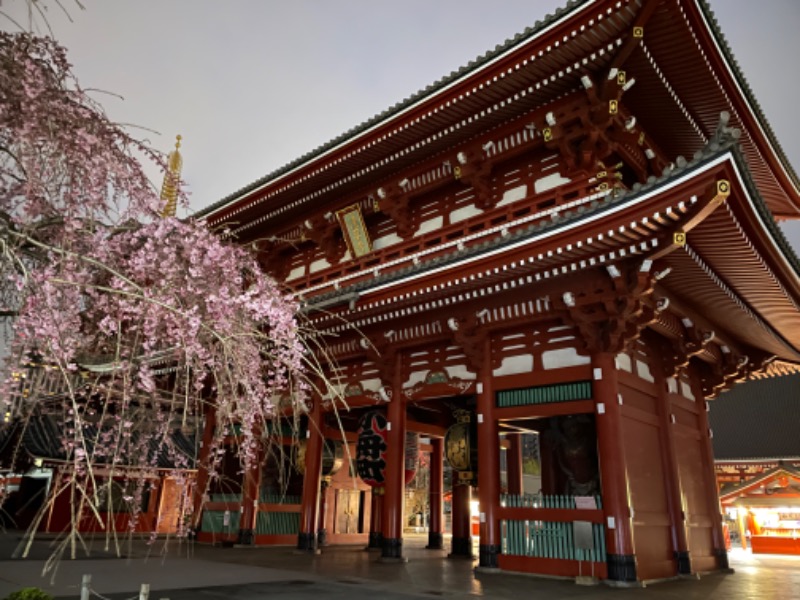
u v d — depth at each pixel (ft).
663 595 38.19
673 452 52.19
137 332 21.70
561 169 56.65
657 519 48.01
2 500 19.60
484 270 45.32
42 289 17.70
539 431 63.21
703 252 44.06
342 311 55.62
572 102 53.72
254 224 82.79
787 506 93.25
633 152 57.72
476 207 63.10
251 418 22.35
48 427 76.23
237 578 41.83
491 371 51.78
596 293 44.34
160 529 90.74
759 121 61.41
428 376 56.70
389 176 69.41
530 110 57.16
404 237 69.46
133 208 21.61
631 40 47.52
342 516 87.86
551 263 43.42
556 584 41.70
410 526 159.43
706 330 54.90
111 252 21.27
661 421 53.01
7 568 42.60
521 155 60.18
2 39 18.30
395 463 57.11
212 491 76.89
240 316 23.34
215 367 22.13
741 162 35.63
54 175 19.10
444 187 67.00
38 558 50.11
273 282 25.30
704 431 64.44
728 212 38.37
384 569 50.01
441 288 48.26
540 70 52.24
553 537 45.50
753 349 69.97
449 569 50.83
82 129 18.94
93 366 21.09
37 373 19.06
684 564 49.14
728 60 53.62
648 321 45.01
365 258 71.26
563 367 47.65
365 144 64.49
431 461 82.23
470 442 59.57
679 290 49.80
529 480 157.99
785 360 74.33
